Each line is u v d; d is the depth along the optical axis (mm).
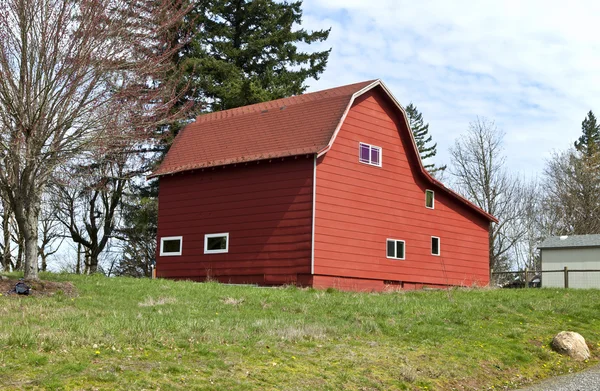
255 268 28828
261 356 13102
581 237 43156
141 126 22562
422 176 33125
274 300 20297
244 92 41562
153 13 22406
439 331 17188
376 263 30141
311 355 13727
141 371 11297
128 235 45750
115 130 20906
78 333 13125
